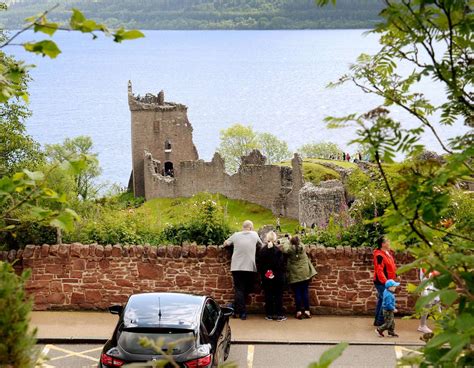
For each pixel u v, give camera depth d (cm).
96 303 2070
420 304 544
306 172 9112
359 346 1791
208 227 2144
